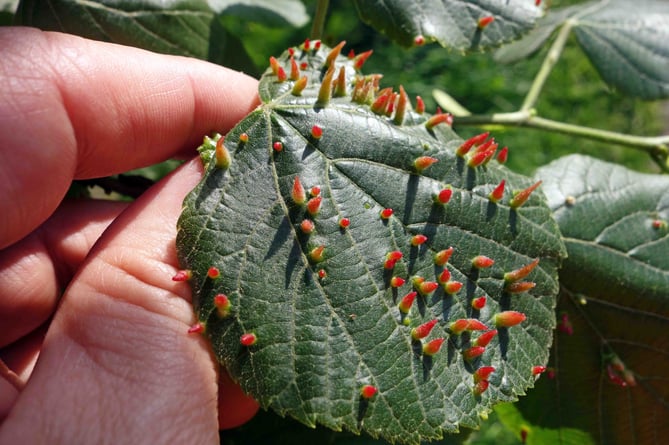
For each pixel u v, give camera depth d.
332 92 0.13
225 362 0.12
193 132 0.14
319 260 0.12
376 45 0.37
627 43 0.18
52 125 0.12
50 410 0.11
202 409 0.12
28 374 0.14
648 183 0.16
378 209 0.13
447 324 0.13
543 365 0.13
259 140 0.13
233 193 0.12
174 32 0.15
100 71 0.13
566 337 0.16
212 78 0.14
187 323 0.12
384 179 0.13
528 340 0.13
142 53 0.14
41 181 0.12
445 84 0.37
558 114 0.38
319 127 0.13
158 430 0.12
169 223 0.13
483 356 0.13
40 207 0.13
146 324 0.12
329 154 0.13
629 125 0.38
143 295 0.12
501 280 0.13
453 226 0.13
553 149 0.36
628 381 0.16
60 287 0.14
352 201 0.13
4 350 0.14
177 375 0.12
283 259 0.12
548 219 0.14
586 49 0.18
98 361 0.12
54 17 0.14
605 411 0.16
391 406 0.12
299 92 0.13
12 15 0.15
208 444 0.12
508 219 0.13
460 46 0.15
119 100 0.13
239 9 0.17
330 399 0.12
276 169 0.13
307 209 0.12
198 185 0.12
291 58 0.14
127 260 0.12
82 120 0.13
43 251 0.14
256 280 0.12
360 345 0.12
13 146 0.12
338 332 0.12
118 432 0.11
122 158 0.14
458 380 0.13
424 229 0.13
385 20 0.15
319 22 0.15
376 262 0.13
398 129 0.13
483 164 0.14
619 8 0.18
